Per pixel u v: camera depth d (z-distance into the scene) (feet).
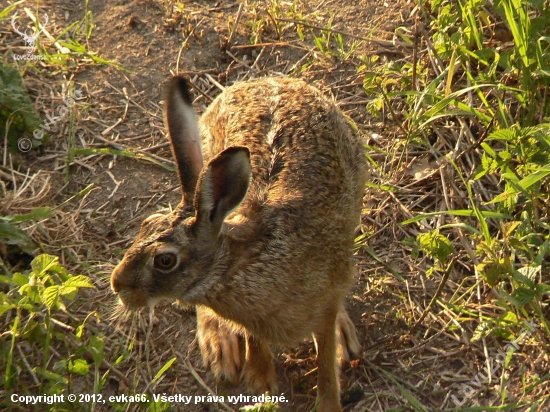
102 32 46.96
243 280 30.19
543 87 39.47
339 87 43.91
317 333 32.07
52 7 48.11
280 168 32.27
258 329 31.27
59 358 33.42
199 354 34.42
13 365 32.76
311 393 33.30
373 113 39.78
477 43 39.73
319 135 33.27
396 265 36.88
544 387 31.65
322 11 47.70
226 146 34.35
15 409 31.53
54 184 40.22
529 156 34.81
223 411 32.65
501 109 36.86
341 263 32.45
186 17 47.29
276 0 48.06
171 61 45.73
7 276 34.86
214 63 45.80
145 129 42.83
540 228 35.58
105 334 34.50
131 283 29.55
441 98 39.52
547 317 33.60
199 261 29.66
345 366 33.76
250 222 30.50
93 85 44.47
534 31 38.22
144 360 34.09
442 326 34.40
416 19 45.32
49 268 31.42
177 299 30.25
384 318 35.14
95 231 38.45
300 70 44.62
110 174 40.88
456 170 38.55
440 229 37.17
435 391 32.42
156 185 40.57
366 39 45.01
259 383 33.24
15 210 38.04
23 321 33.91
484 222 34.01
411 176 39.63
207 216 29.19
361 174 35.35
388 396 32.63
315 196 31.76
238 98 35.53
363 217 38.60
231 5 48.57
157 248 29.22
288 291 30.50
